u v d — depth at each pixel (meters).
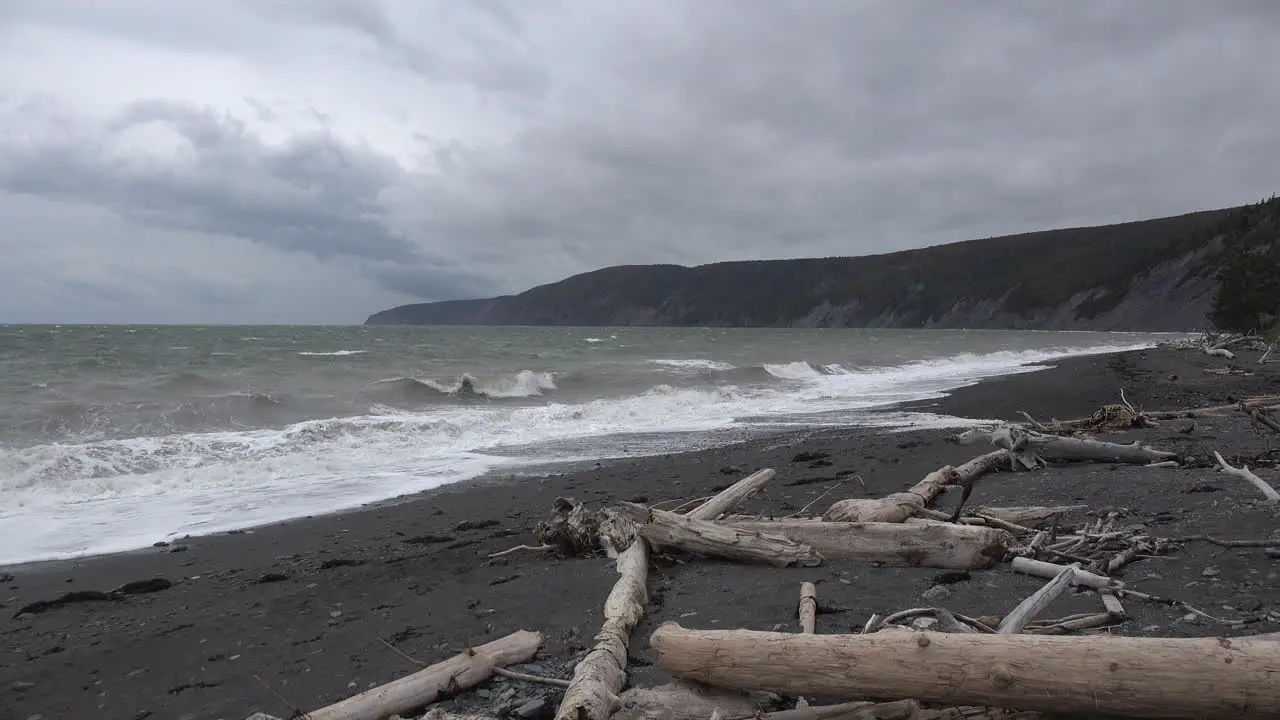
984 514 6.62
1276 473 7.62
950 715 2.90
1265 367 24.91
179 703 3.96
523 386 22.27
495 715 3.50
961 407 18.28
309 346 43.41
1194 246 149.00
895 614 3.86
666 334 96.75
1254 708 2.56
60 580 6.32
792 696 3.29
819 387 24.89
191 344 42.09
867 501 6.46
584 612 4.97
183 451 11.68
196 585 6.07
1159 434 11.01
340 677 4.20
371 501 9.34
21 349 32.03
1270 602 4.16
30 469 10.02
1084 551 5.34
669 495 9.09
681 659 3.32
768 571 5.63
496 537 7.43
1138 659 2.70
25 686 4.18
